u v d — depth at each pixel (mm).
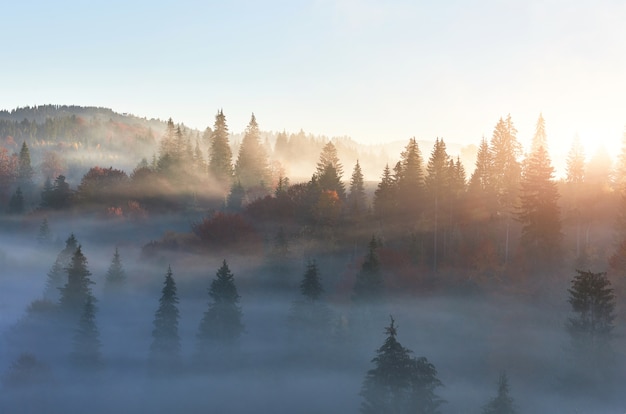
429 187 116000
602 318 60031
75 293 88438
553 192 91562
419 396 49844
